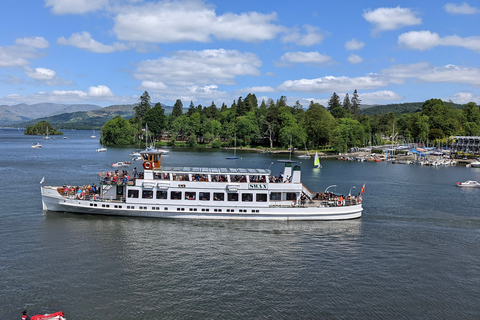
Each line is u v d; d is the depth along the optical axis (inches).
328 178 4736.7
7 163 5595.5
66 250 1815.9
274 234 2137.1
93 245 1889.8
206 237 2053.4
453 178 4970.5
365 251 1919.3
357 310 1360.7
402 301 1430.9
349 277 1615.4
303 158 7795.3
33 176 4158.5
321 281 1572.3
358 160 7544.3
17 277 1521.9
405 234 2209.6
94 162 6038.4
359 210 2506.2
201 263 1711.4
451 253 1920.5
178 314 1299.2
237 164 6259.8
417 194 3614.7
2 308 1304.1
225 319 1279.5
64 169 4950.8
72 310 1305.4
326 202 2471.7
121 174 2475.4
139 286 1478.8
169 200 2322.8
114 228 2150.6
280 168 5816.9
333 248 1951.3
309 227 2283.5
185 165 5895.7
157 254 1798.7
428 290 1519.4
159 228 2175.2
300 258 1804.9
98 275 1561.3
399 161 7308.1
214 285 1507.1
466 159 7613.2
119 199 2391.7
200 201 2325.3
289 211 2368.4
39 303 1339.8
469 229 2342.5
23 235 2007.9
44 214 2393.0
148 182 2314.2
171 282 1519.4
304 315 1318.9
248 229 2207.2
